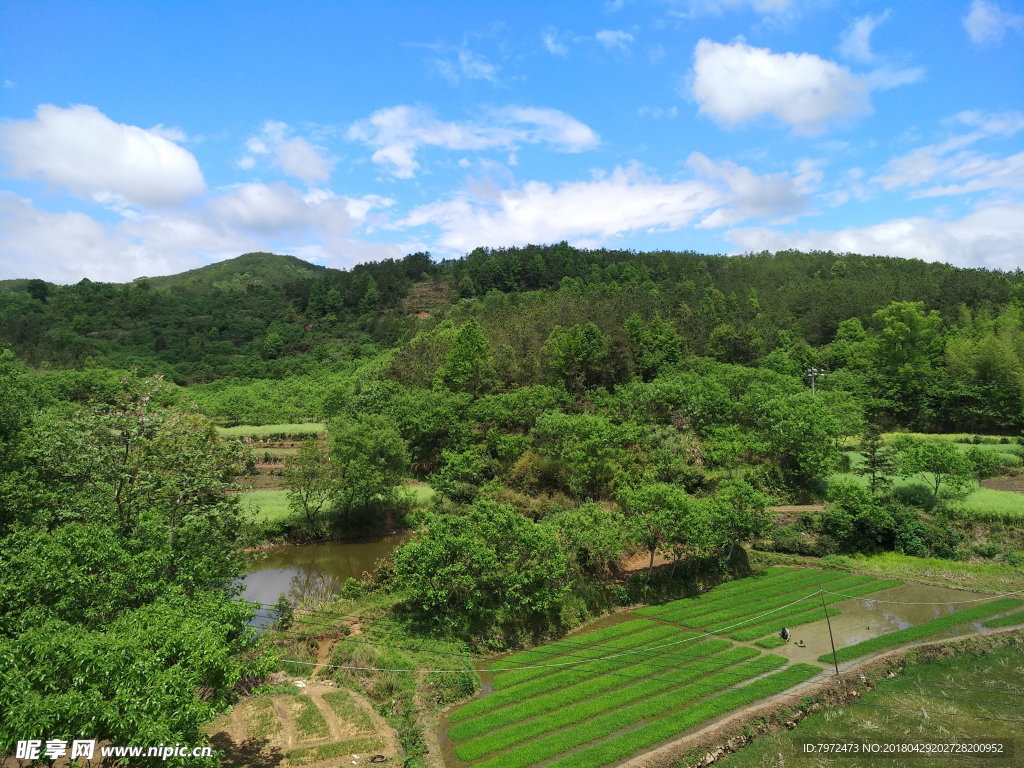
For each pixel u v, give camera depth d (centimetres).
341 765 2539
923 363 10825
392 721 2928
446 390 9531
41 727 1611
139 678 1816
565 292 16100
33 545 2489
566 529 4678
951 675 3553
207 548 3431
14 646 1842
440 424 8262
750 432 7925
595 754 2697
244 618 2588
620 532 4753
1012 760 2731
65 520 3312
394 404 8888
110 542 2606
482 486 6950
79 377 9844
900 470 6581
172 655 2052
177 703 1833
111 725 1703
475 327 11150
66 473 3447
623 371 10956
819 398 8369
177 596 2491
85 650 1769
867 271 18662
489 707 3142
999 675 3556
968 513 5934
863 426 8538
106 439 3619
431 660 3462
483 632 3903
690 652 3769
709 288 16400
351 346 16488
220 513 3694
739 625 4225
